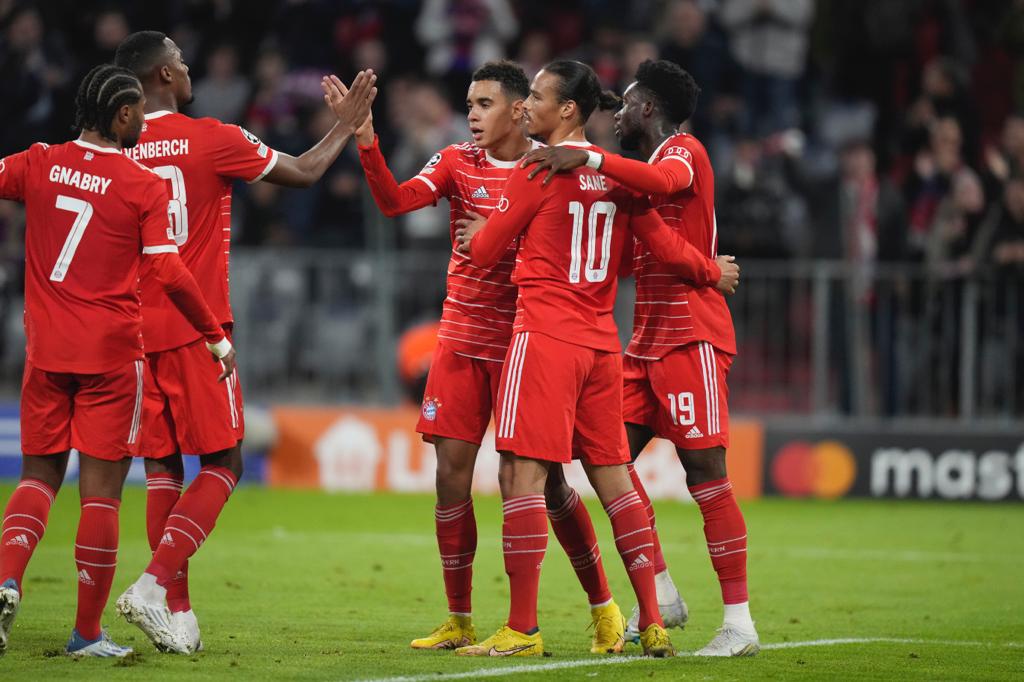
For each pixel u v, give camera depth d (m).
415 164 47.34
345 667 17.95
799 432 43.12
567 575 28.69
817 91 54.22
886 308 42.66
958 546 33.66
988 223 42.50
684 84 20.67
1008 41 54.38
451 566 20.06
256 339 44.38
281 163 19.66
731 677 17.66
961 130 48.00
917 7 53.34
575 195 18.73
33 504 18.44
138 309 18.59
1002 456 42.25
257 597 25.05
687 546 33.12
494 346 19.92
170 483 19.89
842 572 29.48
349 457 44.09
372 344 44.34
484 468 43.22
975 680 17.92
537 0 56.56
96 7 53.75
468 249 18.97
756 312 43.16
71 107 50.06
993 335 42.19
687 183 19.12
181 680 16.95
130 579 26.72
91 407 18.36
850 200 44.16
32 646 19.45
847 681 17.66
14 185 18.47
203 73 53.53
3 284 45.06
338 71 54.09
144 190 18.20
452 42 53.78
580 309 18.86
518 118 20.22
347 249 47.19
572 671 17.78
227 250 19.83
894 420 42.84
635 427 20.73
